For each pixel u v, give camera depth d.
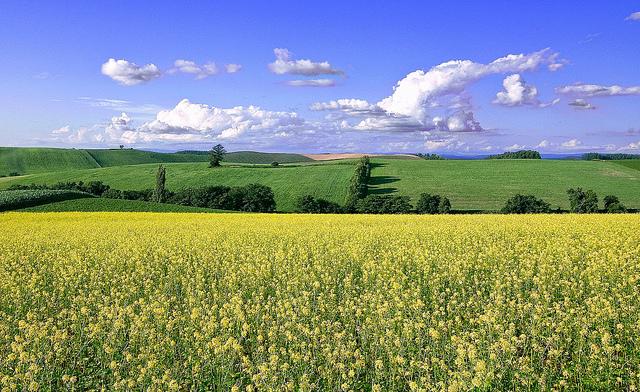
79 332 11.19
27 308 13.39
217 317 11.66
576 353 9.21
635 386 7.96
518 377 8.06
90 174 109.50
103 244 23.25
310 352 9.34
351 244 21.34
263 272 16.34
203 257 19.14
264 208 76.06
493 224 30.22
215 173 101.75
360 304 12.05
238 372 9.17
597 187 79.69
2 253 21.14
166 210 55.59
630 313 10.88
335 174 94.81
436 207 67.25
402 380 8.59
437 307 12.07
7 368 9.27
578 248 19.45
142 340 10.04
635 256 17.56
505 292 13.46
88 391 8.82
